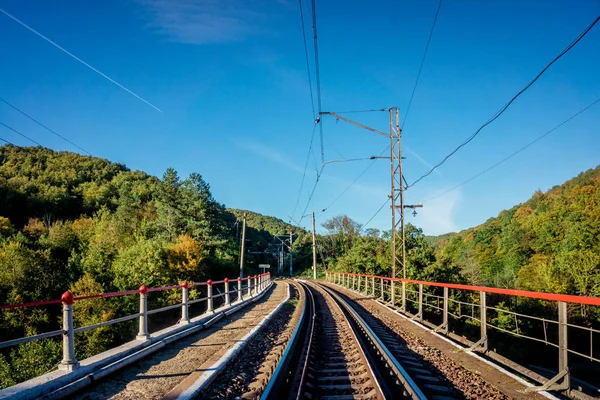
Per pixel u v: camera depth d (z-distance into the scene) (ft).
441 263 121.29
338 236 304.71
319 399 19.39
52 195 271.49
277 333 39.17
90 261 140.15
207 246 202.28
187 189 214.07
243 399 18.80
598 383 47.14
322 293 102.94
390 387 21.22
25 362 80.23
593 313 81.92
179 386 19.51
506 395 19.53
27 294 115.14
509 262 214.90
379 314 56.34
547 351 75.31
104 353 23.09
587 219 152.97
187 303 37.88
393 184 78.28
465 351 29.45
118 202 308.81
